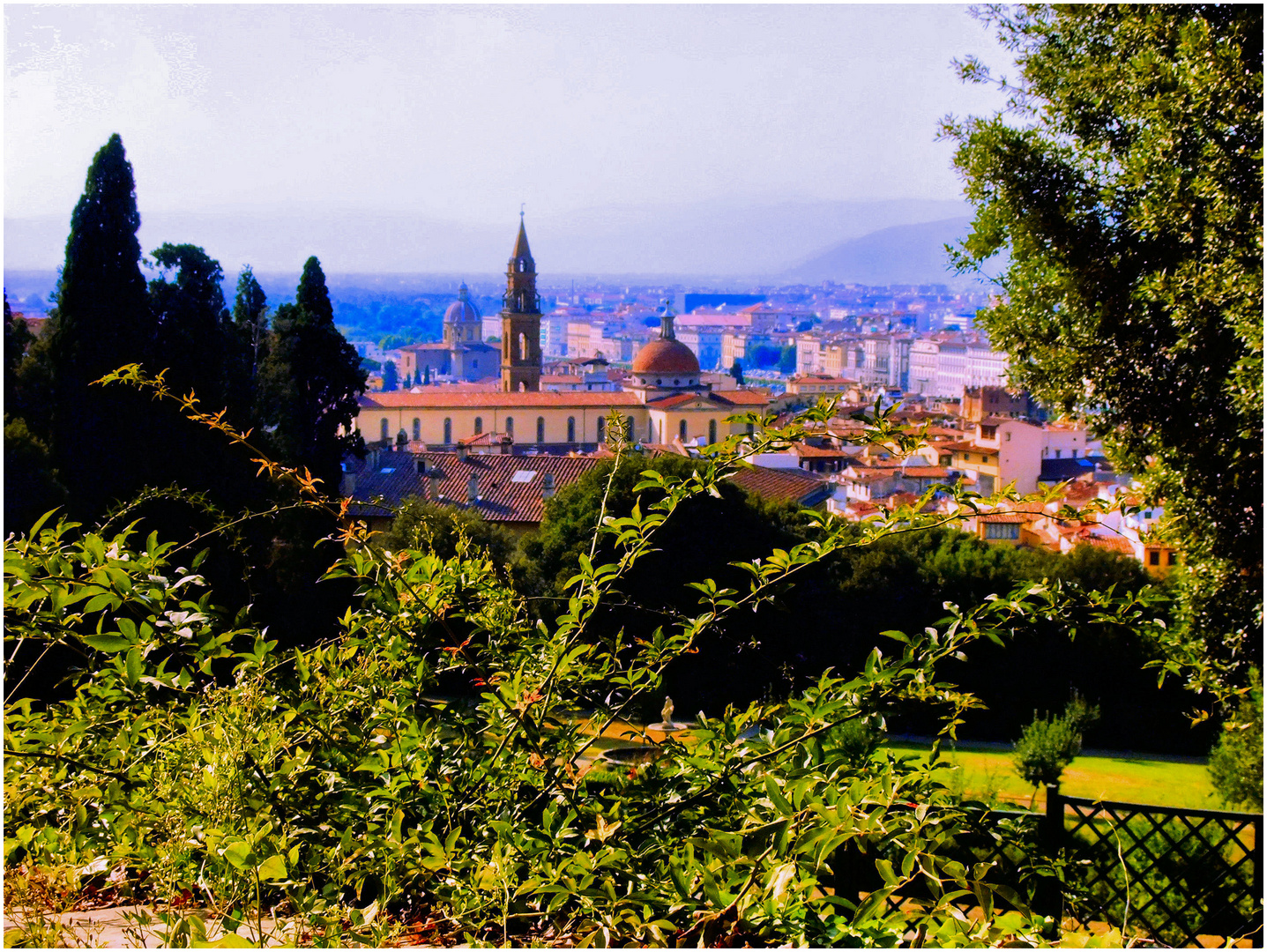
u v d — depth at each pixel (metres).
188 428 34.66
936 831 3.68
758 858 3.50
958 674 36.28
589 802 4.47
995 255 15.16
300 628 27.66
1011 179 14.22
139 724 4.13
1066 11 14.23
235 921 3.47
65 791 4.06
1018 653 36.38
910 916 4.04
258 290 45.66
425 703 4.98
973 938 3.23
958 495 4.50
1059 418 14.93
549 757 4.64
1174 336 13.27
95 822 4.05
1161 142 12.59
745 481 59.44
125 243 34.72
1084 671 36.38
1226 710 12.48
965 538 39.06
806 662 33.94
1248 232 11.67
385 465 59.25
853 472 72.25
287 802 4.29
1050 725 28.84
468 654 5.29
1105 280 13.78
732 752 4.29
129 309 34.56
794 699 4.30
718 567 31.30
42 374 35.50
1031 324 14.73
